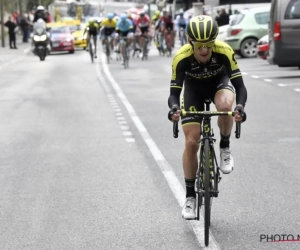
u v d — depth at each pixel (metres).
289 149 21.31
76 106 33.59
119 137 24.44
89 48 68.69
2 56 83.44
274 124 25.92
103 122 28.08
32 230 13.83
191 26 12.83
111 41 66.31
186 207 13.55
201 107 14.13
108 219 14.45
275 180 17.42
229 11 87.12
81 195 16.48
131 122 27.84
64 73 55.78
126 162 20.16
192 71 13.54
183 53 13.38
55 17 171.75
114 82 45.88
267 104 31.30
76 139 24.28
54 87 43.97
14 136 25.23
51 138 24.62
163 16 74.19
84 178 18.27
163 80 46.00
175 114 12.81
